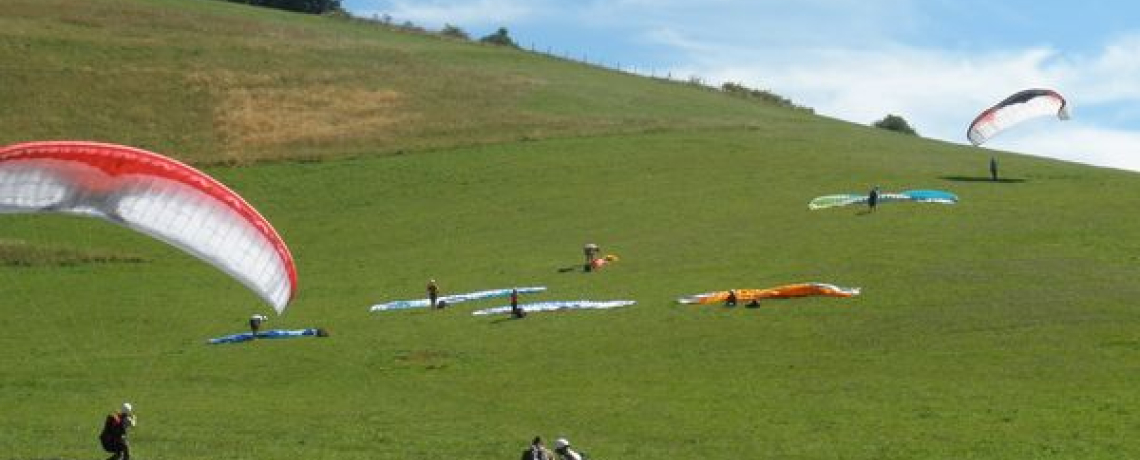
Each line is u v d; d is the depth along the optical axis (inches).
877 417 1649.9
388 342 2267.5
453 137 4301.2
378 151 4128.9
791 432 1599.4
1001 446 1498.5
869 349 2012.8
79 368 2164.1
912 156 4001.0
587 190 3619.6
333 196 3722.9
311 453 1525.6
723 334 2170.3
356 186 3794.3
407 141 4259.4
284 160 4069.9
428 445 1573.6
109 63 4972.9
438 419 1727.4
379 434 1636.3
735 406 1738.4
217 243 1283.2
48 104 4522.6
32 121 4370.1
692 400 1781.5
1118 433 1524.4
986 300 2246.6
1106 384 1748.3
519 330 2297.0
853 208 3174.2
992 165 3503.9
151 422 1728.6
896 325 2137.1
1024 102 3331.7
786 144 4178.2
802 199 3353.8
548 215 3378.4
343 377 2037.4
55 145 1251.2
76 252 3154.5
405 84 5123.0
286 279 1343.5
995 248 2640.3
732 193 3474.4
